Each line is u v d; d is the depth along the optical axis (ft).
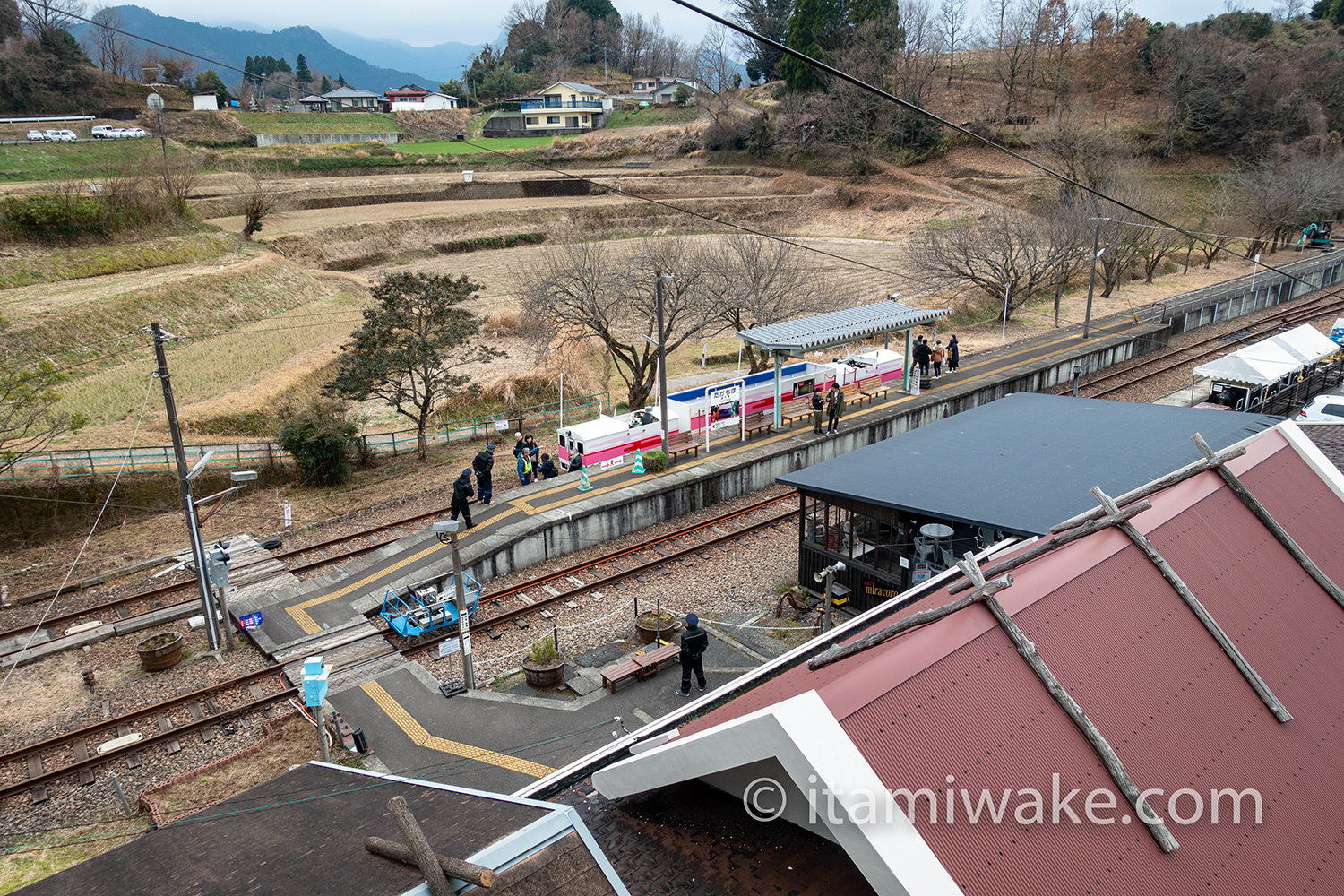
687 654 53.26
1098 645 24.02
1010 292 154.20
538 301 107.24
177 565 75.56
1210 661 25.16
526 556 74.84
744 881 23.24
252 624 64.39
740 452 93.50
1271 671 26.11
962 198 243.81
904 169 274.98
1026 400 81.25
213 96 311.06
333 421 93.71
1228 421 69.00
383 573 71.05
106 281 138.92
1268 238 205.57
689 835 25.20
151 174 177.17
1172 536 29.07
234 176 247.29
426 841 17.89
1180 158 251.80
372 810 22.71
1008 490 58.18
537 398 122.11
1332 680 26.84
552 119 373.61
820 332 95.86
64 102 288.30
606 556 75.46
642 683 56.24
